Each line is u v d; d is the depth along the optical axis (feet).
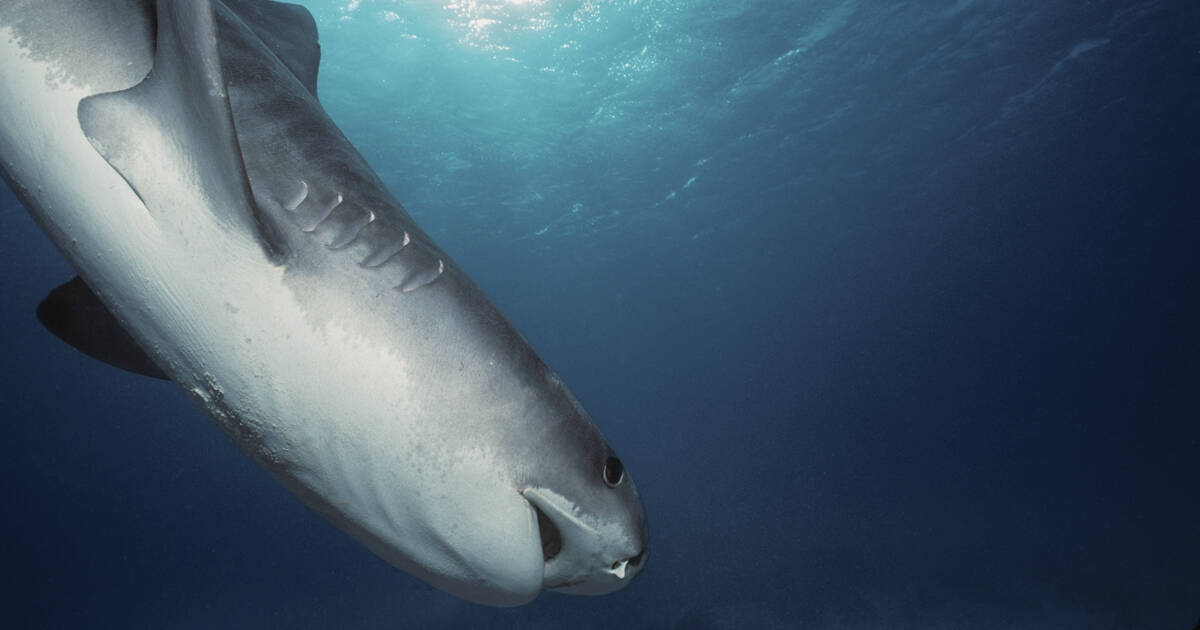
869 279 145.28
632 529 4.00
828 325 184.85
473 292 3.55
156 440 214.28
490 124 70.28
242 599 103.86
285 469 3.43
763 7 54.24
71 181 3.07
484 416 3.39
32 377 151.84
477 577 3.63
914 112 73.61
